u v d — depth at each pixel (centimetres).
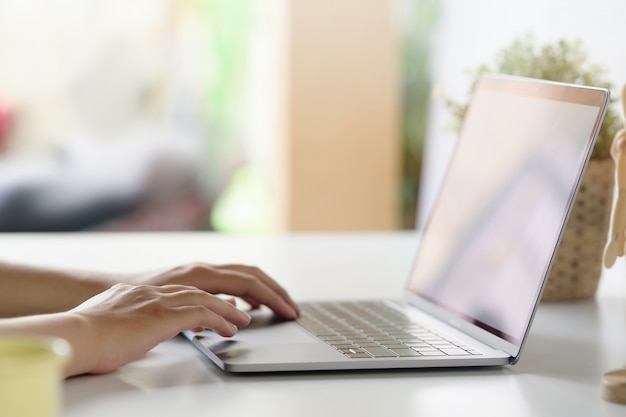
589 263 126
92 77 530
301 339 94
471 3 211
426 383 82
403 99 602
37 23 524
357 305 117
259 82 552
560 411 75
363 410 74
